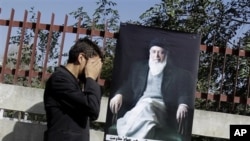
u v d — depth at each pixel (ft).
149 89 17.46
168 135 17.22
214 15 30.50
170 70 17.52
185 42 17.63
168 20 29.68
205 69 25.96
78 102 10.37
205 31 29.81
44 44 26.48
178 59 17.56
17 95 18.90
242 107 22.79
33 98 18.81
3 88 18.99
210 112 18.33
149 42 17.69
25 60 26.27
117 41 17.72
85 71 11.01
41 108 18.70
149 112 17.33
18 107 18.81
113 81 17.48
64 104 10.48
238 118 18.19
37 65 24.49
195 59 17.53
